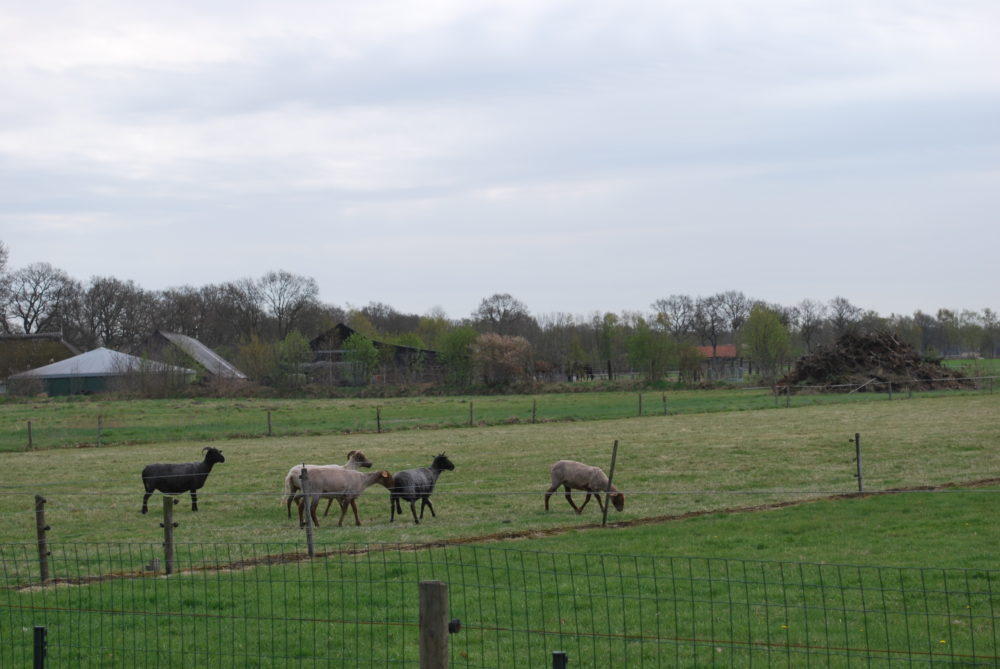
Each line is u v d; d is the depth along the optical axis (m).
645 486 26.31
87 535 20.66
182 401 73.06
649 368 84.00
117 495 27.08
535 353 99.19
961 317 167.12
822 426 42.88
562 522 20.92
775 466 29.69
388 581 14.73
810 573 14.78
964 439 35.38
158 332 103.56
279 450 38.72
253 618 12.16
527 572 15.23
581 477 22.08
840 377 73.00
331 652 11.21
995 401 56.75
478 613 12.80
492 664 10.65
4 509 24.58
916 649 10.84
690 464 30.77
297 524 21.69
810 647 10.80
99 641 11.66
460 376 84.25
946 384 71.81
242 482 29.14
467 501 24.62
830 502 22.22
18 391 84.38
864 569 14.86
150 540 19.73
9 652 11.29
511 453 35.31
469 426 48.81
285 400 74.75
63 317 126.94
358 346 89.62
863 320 142.25
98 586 14.74
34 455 38.50
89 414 58.34
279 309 136.38
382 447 38.78
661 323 144.50
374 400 73.56
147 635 11.95
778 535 18.11
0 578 15.57
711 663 10.56
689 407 57.72
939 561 15.27
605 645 11.30
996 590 13.36
